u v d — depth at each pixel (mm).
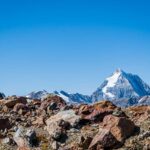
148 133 29766
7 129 33719
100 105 36062
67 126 32812
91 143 29250
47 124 33469
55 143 29969
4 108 39938
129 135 30141
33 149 30000
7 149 30406
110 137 29078
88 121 33781
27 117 36875
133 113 36375
